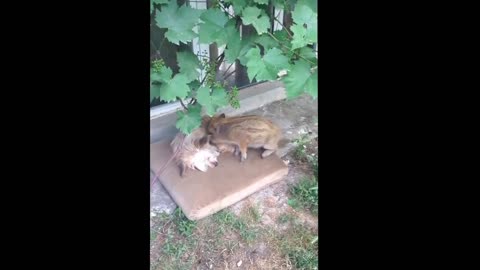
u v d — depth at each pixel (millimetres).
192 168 1865
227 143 1947
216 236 1710
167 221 1744
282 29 1801
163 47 1885
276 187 1942
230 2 1660
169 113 2156
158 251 1638
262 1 1603
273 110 2441
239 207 1834
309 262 1622
